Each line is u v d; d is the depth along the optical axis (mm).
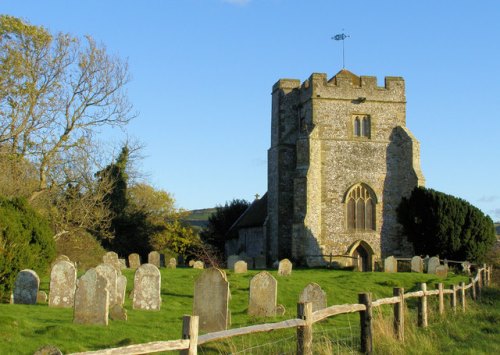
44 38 33094
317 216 41312
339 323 16797
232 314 18531
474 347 13227
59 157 36656
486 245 37531
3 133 32375
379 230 42281
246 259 40375
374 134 43125
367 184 42469
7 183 33875
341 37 46219
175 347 7574
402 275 31109
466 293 21734
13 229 19500
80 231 38969
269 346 12375
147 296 18562
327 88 42906
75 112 34656
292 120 45781
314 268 39438
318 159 42031
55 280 18375
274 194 45500
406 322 14438
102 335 13805
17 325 13914
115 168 48844
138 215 50750
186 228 56688
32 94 32656
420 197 38375
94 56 35156
